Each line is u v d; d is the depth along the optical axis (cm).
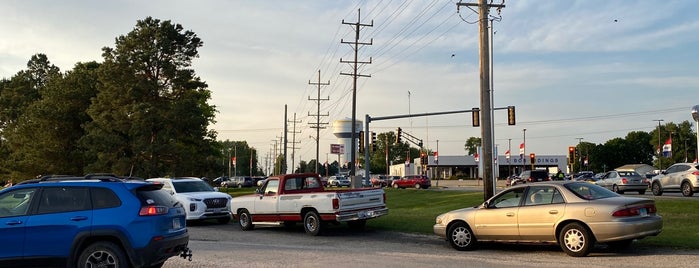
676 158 12319
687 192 2612
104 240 876
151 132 4288
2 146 6031
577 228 1124
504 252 1234
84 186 895
